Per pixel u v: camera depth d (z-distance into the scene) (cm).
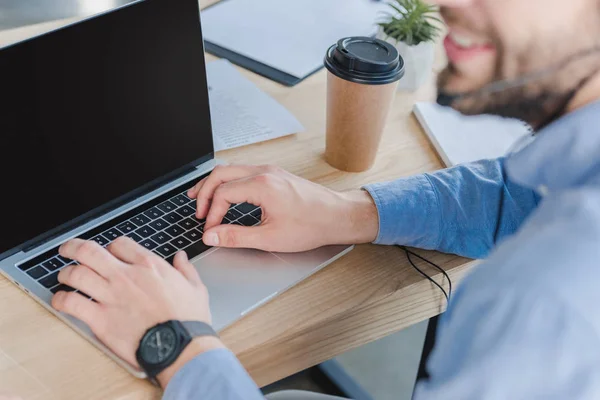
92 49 77
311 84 118
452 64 82
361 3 142
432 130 106
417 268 86
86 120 80
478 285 51
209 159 97
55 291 74
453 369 51
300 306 78
